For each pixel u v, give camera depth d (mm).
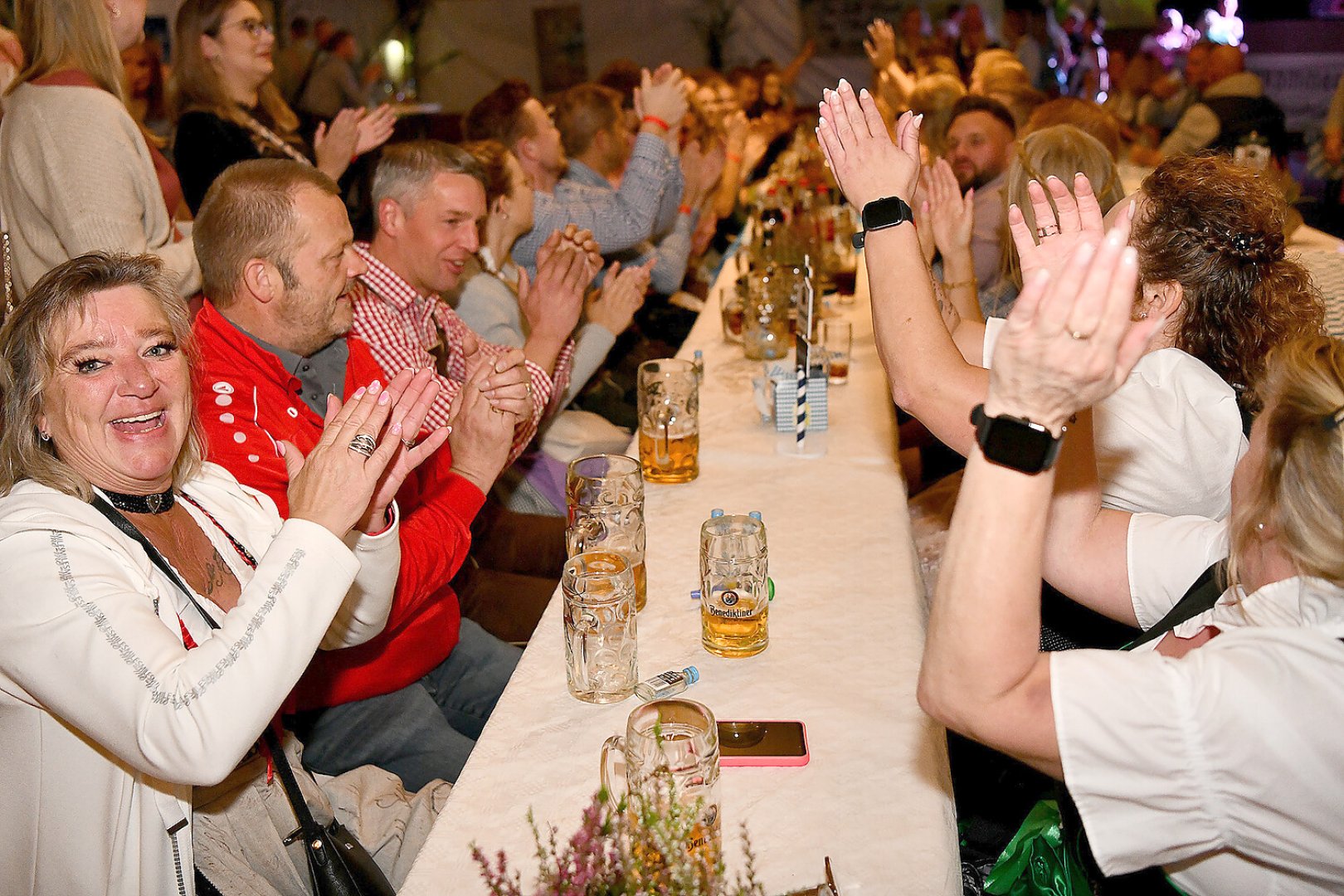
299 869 1380
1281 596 977
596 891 911
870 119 1419
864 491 1991
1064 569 1334
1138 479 1543
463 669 1964
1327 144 6273
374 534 1487
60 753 1222
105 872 1230
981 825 1557
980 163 3414
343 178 3273
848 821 1134
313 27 8953
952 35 9867
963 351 2092
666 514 1901
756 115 7602
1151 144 6848
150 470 1299
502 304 2816
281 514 1700
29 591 1154
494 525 2525
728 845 1100
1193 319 1541
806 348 2109
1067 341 765
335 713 1747
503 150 2918
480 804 1171
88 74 2223
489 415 1844
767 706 1324
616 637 1336
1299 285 1522
